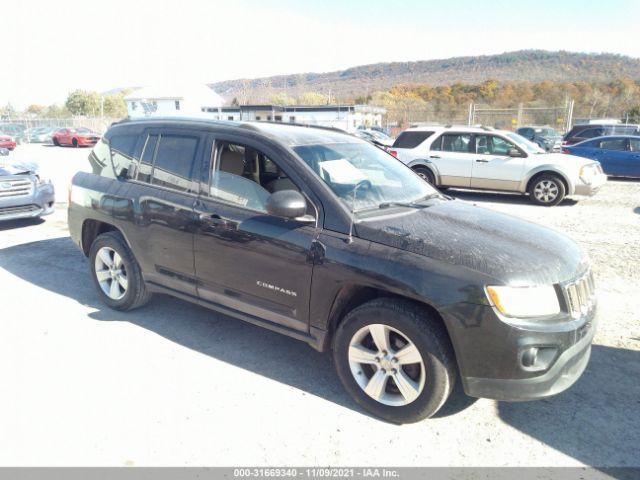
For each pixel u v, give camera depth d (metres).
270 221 3.43
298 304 3.32
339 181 3.46
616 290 5.48
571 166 10.91
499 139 11.70
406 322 2.87
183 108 67.69
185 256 3.92
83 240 4.96
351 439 2.88
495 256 2.85
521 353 2.66
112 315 4.59
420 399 2.91
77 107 82.31
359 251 3.03
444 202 3.95
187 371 3.61
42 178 8.65
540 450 2.82
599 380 3.57
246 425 2.99
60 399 3.21
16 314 4.59
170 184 4.10
